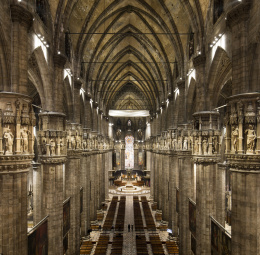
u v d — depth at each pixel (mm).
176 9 25719
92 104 40094
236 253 12797
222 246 16547
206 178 19844
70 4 20922
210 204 19812
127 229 38406
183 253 26172
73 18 25859
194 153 20469
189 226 24328
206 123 19891
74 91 27391
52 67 19781
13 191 12328
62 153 19812
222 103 34250
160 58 36125
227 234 15523
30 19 13391
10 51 12602
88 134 33156
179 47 27547
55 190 19328
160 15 28938
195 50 22562
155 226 37875
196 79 21094
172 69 34094
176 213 32719
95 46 33656
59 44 20484
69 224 24406
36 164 30500
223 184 27609
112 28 35281
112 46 39438
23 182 12867
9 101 12219
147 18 32562
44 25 18000
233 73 13289
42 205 19156
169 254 28922
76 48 27531
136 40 40562
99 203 47062
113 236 35062
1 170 11938
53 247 18984
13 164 12062
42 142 18844
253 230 12273
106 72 46000
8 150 11938
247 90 12586
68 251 25141
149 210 46906
